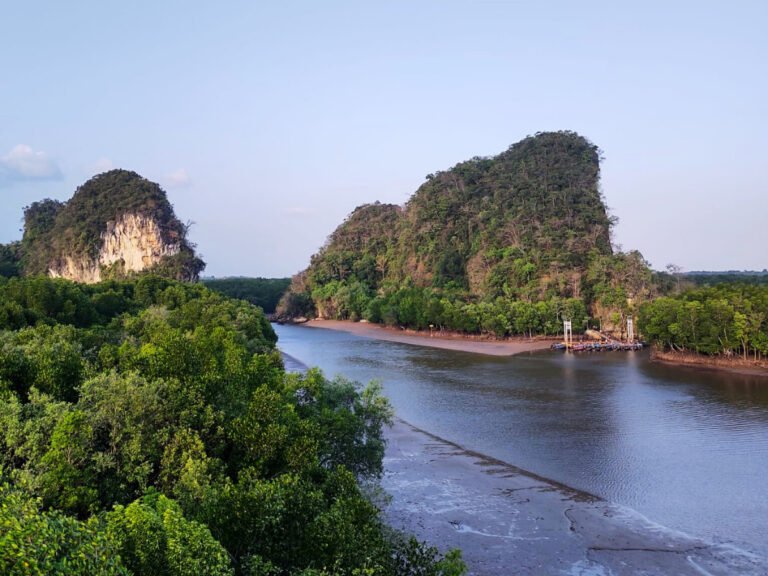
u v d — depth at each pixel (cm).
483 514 3475
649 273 14312
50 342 4356
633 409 6062
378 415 3525
